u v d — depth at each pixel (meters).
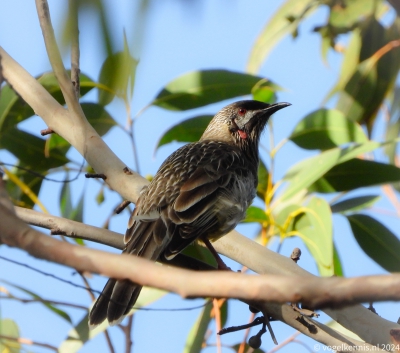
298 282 3.95
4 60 8.83
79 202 10.62
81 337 9.23
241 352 8.79
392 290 3.71
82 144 8.48
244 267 8.53
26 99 8.77
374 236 10.27
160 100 10.59
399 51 11.50
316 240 9.19
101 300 7.37
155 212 8.10
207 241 8.50
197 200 8.27
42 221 7.89
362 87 11.64
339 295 3.82
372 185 10.09
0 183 4.64
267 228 9.82
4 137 10.76
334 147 10.61
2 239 4.09
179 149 9.46
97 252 4.14
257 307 6.75
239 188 8.91
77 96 8.53
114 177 8.41
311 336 6.62
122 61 4.27
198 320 9.67
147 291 9.36
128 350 8.63
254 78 10.48
